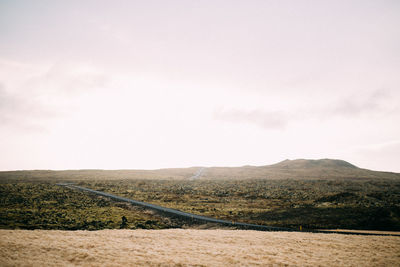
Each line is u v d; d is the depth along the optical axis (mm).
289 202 94500
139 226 57031
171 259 24531
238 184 174625
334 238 36438
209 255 26750
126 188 142125
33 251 25406
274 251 29000
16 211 67875
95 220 60000
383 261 25828
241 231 42781
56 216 63031
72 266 21641
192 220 63969
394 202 86812
